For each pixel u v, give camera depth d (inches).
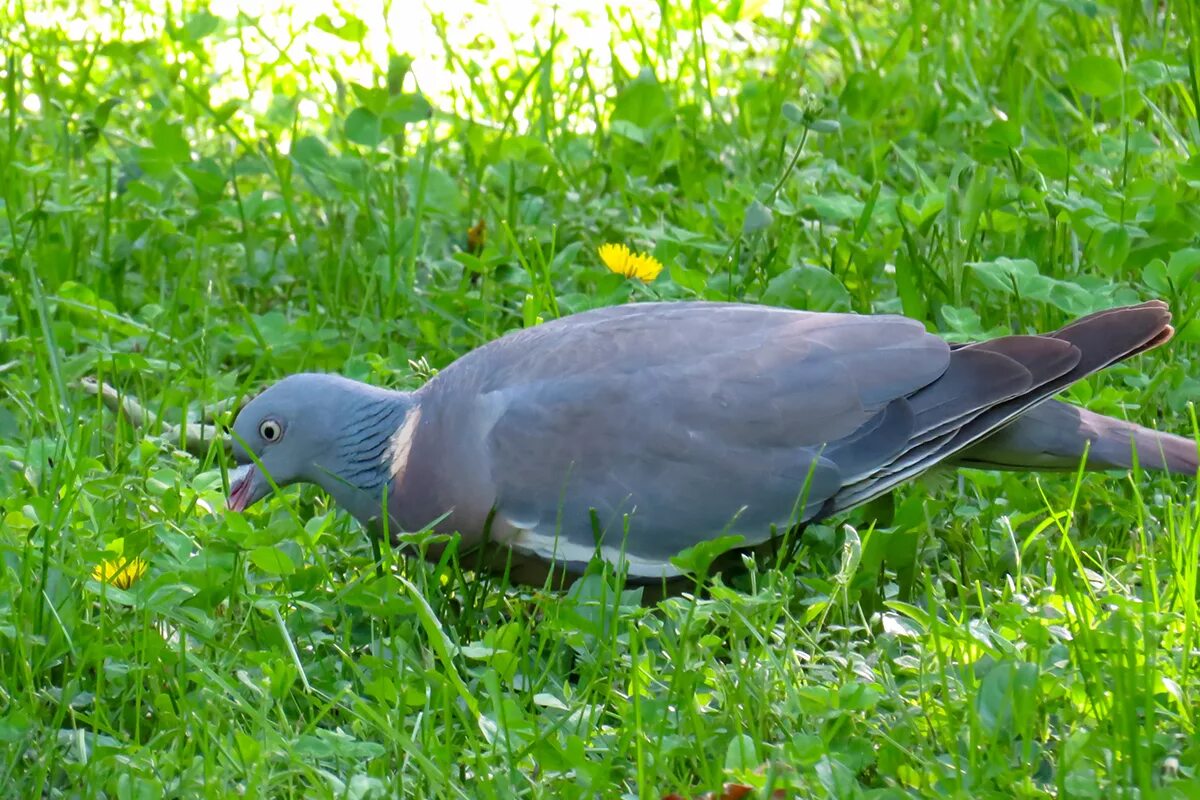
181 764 210.1
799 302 325.4
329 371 344.5
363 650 251.1
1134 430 270.7
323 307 379.6
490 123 456.8
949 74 437.4
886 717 221.8
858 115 430.6
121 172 402.3
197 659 233.5
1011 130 373.1
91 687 236.4
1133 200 347.6
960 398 258.2
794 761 202.5
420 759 207.6
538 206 386.3
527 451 257.8
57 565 246.7
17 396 319.6
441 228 391.2
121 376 339.6
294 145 387.9
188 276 371.2
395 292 359.6
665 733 216.5
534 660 247.9
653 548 257.6
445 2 539.2
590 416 257.3
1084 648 222.4
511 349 268.7
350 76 493.4
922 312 329.1
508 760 211.0
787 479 255.4
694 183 403.9
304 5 531.8
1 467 286.5
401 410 270.7
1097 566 278.1
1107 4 462.9
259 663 234.2
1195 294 326.0
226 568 248.1
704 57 450.9
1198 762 207.8
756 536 257.6
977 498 294.7
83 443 283.7
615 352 261.7
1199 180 347.6
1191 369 326.0
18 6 481.1
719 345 261.7
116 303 368.2
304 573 253.6
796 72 470.3
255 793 200.5
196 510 283.7
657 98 419.5
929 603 229.3
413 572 268.2
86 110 454.9
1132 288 350.3
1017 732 207.9
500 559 267.6
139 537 253.9
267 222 409.4
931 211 347.9
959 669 226.5
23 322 342.6
